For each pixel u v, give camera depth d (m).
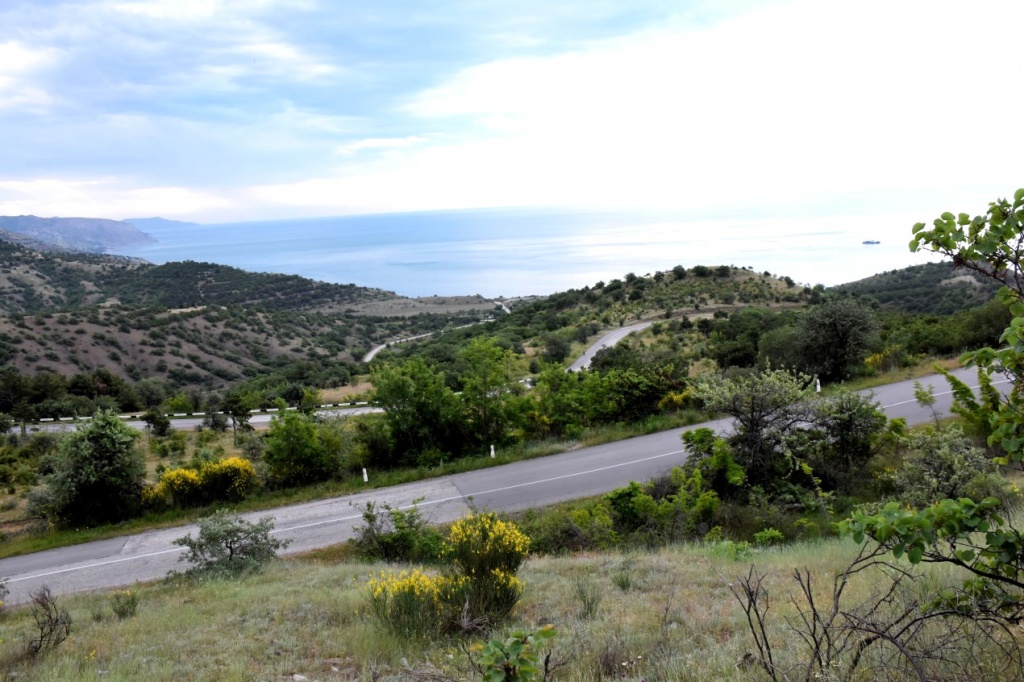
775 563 7.96
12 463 29.17
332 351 110.69
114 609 9.01
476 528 7.71
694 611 5.90
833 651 3.28
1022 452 2.83
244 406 37.72
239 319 117.69
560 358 58.88
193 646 6.70
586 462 18.41
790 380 14.06
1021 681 2.65
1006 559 2.56
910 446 11.77
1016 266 2.85
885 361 26.14
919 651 2.85
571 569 9.05
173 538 15.65
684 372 23.89
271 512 17.08
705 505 12.21
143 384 65.19
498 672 2.46
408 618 6.29
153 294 171.00
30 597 11.49
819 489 12.74
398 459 20.23
